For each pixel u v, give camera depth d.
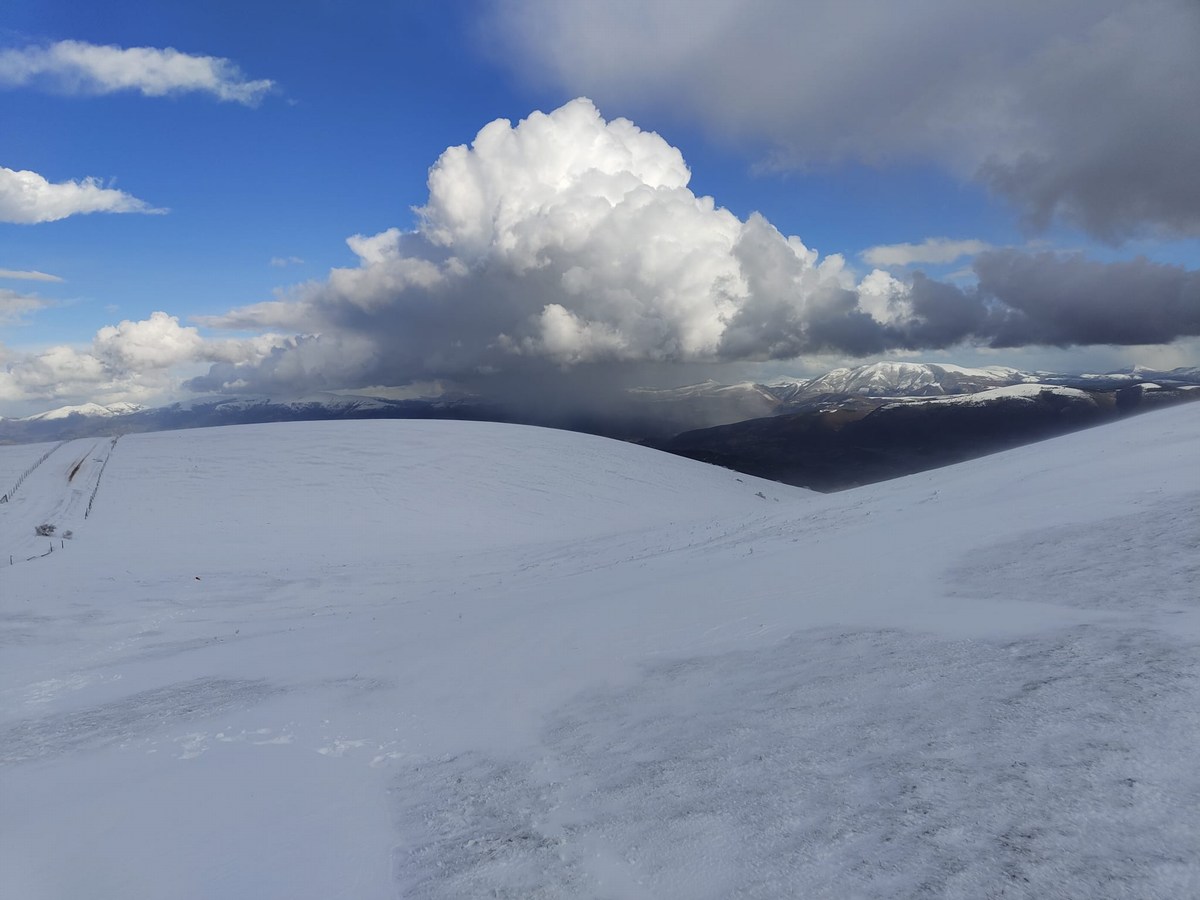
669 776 5.24
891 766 4.71
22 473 43.16
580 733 6.61
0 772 7.45
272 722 8.18
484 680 8.93
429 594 20.53
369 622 15.45
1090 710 4.91
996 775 4.33
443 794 5.64
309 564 27.69
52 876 4.83
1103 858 3.38
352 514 38.84
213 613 19.55
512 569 24.33
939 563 11.05
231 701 9.37
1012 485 16.94
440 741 6.97
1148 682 5.17
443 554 30.38
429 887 4.24
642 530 30.50
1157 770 4.02
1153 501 11.60
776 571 12.86
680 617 10.59
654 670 8.26
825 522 19.42
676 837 4.36
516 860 4.41
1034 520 12.39
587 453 55.47
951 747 4.81
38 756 7.88
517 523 39.50
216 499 39.75
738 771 5.11
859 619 8.80
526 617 12.51
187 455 48.12
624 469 52.97
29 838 5.49
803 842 4.02
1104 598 7.77
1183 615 6.71
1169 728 4.44
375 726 7.65
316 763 6.71
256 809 5.70
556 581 18.77
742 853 4.04
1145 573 8.31
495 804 5.31
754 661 7.86
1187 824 3.51
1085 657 5.97
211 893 4.42
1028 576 9.30
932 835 3.84
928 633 7.63
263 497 40.59
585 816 4.88
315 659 11.69
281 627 17.02
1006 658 6.35
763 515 24.81
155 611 19.70
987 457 26.53
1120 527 10.58
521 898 4.00
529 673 8.95
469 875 4.31
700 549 19.97
